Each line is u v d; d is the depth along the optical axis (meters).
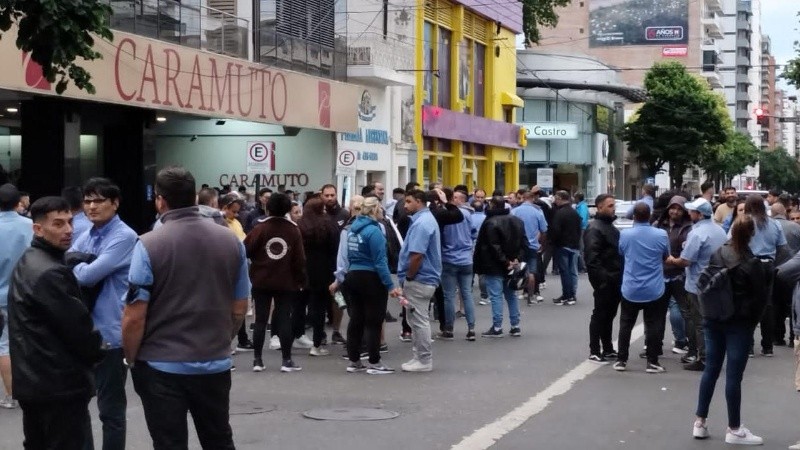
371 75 33.12
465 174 45.56
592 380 12.77
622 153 73.94
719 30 117.69
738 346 9.35
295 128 30.98
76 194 10.28
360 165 34.28
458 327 18.08
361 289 12.90
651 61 99.44
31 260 6.36
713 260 9.34
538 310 20.80
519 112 62.81
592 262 13.91
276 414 10.50
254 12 27.94
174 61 23.19
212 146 31.25
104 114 24.91
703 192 18.19
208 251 6.41
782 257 14.12
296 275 12.96
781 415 10.78
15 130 24.83
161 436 6.32
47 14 12.02
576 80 64.56
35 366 6.29
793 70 36.19
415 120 39.28
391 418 10.36
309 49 30.23
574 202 28.91
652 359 13.31
